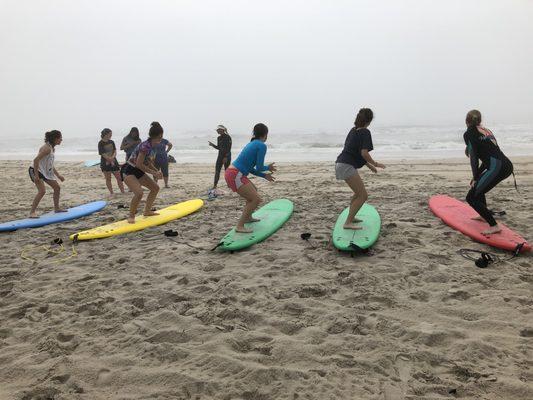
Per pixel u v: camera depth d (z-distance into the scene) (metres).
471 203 5.28
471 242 5.27
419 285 4.11
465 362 2.87
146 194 9.92
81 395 2.67
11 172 15.30
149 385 2.76
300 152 21.41
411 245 5.21
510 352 2.96
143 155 6.43
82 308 3.90
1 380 2.87
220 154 9.39
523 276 4.21
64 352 3.19
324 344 3.13
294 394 2.61
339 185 10.48
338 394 2.59
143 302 3.97
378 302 3.80
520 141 22.34
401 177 11.35
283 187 10.40
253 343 3.21
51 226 7.01
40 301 4.09
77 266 5.05
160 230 6.43
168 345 3.18
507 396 2.52
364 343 3.13
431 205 6.88
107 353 3.15
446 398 2.52
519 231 5.61
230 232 5.77
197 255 5.21
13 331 3.53
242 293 4.08
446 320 3.44
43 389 2.73
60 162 18.84
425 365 2.87
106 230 6.30
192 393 2.66
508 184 9.56
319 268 4.63
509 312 3.52
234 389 2.67
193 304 3.89
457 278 4.23
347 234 5.38
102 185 11.73
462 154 17.91
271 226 6.04
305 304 3.79
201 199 8.57
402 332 3.26
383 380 2.72
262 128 5.45
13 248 5.85
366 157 5.05
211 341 3.23
